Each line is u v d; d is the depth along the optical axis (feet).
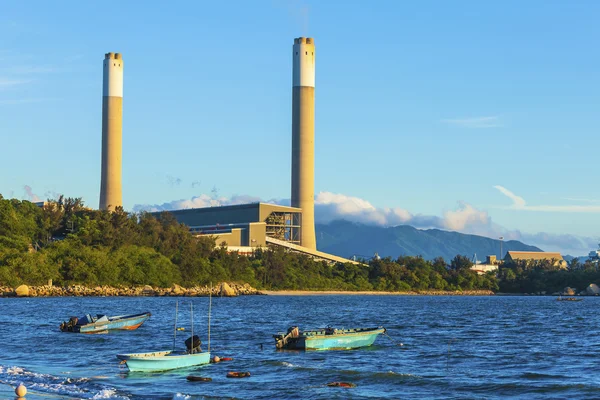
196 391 356.38
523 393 358.43
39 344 536.83
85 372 411.13
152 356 411.34
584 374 418.72
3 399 336.70
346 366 437.58
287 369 416.05
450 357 485.97
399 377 391.65
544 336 654.94
